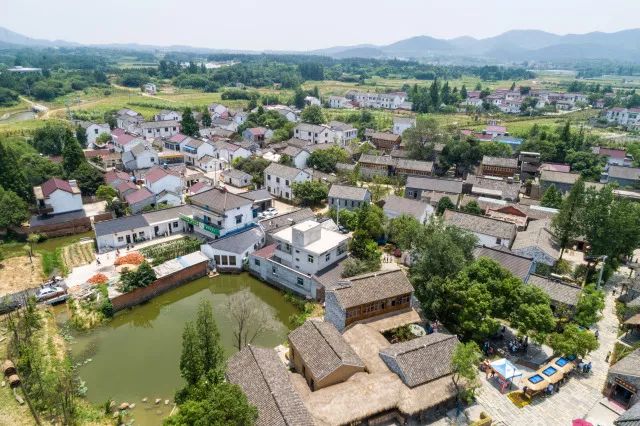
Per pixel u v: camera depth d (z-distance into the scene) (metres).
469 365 34.09
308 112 154.50
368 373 37.53
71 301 51.91
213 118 159.38
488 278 43.91
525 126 164.38
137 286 53.00
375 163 103.94
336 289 44.66
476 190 89.06
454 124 164.00
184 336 35.06
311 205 86.62
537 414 35.16
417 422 34.22
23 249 65.31
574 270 58.28
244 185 97.69
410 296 47.84
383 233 67.50
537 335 40.47
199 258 60.84
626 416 31.20
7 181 73.69
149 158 105.88
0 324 47.38
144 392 39.16
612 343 44.53
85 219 73.50
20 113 172.75
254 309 52.50
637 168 100.38
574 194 58.19
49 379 38.44
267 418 30.83
